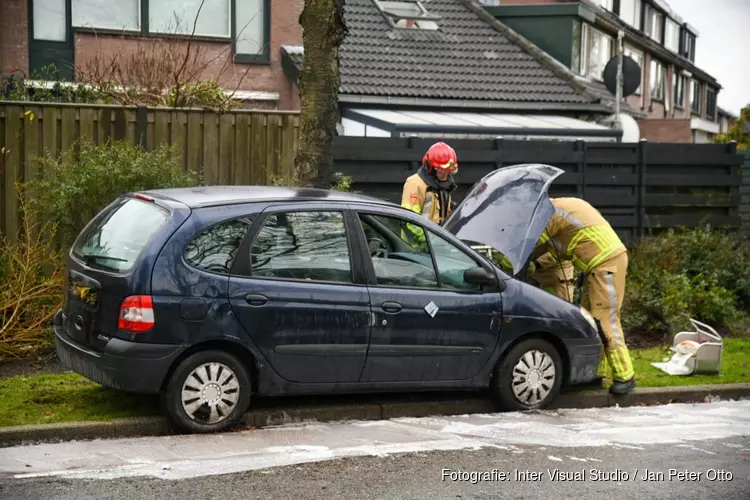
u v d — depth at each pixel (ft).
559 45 170.91
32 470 39.88
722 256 92.43
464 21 161.07
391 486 39.17
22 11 114.11
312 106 65.10
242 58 128.26
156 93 88.07
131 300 44.34
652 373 63.52
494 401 54.13
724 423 53.01
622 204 96.07
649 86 232.53
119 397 50.83
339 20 64.69
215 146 76.18
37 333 60.85
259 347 46.73
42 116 70.90
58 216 66.33
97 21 118.52
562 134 131.85
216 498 36.76
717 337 66.33
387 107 134.31
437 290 51.26
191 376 45.62
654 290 79.77
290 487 38.50
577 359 55.16
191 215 46.06
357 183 83.51
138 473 39.68
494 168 89.51
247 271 46.75
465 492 38.70
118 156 67.36
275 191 50.19
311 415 50.08
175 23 123.13
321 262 48.62
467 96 137.69
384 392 52.49
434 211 64.08
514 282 53.67
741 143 197.06
